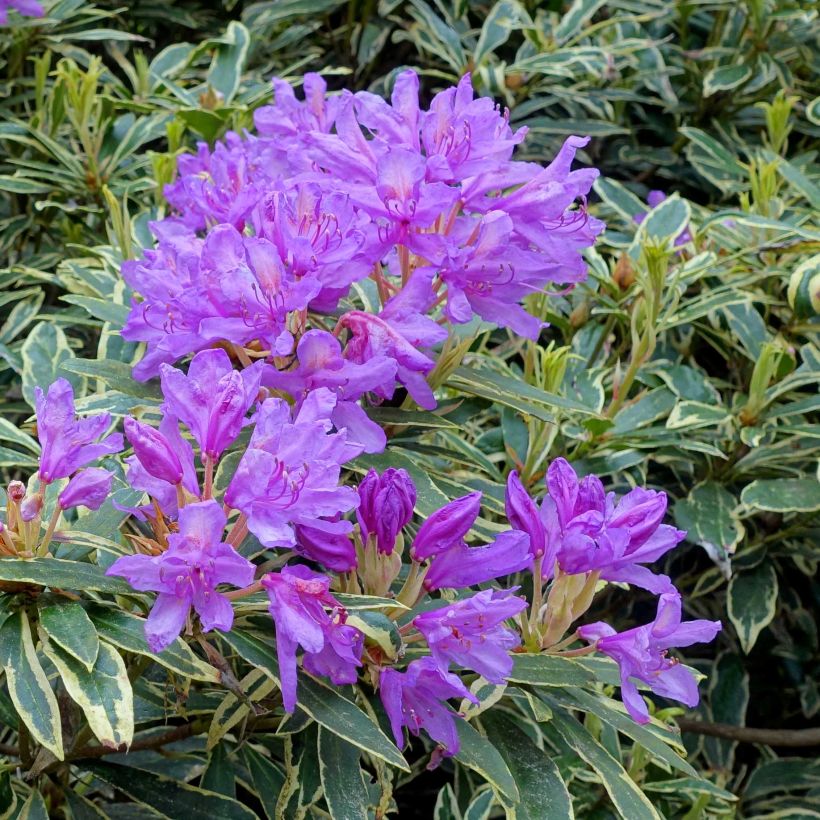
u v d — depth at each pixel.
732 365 1.28
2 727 1.06
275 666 0.75
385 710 0.79
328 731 0.78
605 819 1.08
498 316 0.85
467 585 0.78
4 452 0.89
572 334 1.23
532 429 1.05
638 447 1.07
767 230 1.24
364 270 0.81
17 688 0.71
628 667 0.79
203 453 0.74
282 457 0.73
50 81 1.52
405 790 1.37
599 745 0.80
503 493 0.93
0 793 0.84
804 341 1.26
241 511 0.72
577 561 0.78
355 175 0.83
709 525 1.10
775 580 1.22
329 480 0.73
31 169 1.33
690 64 1.75
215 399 0.73
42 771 0.86
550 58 1.47
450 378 0.89
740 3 1.70
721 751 1.30
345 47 1.84
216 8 1.91
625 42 1.54
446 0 1.76
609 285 1.16
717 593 1.40
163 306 0.82
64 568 0.73
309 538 0.76
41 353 0.99
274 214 0.80
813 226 1.28
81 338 1.34
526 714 0.87
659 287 1.05
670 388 1.14
